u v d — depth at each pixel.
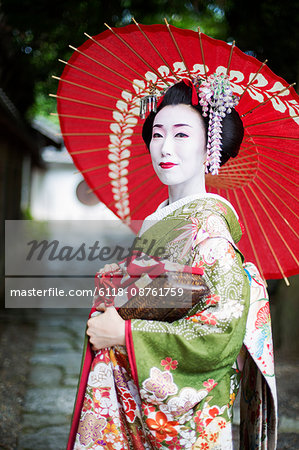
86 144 2.36
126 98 2.21
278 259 2.18
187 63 1.98
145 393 1.63
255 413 1.88
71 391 4.63
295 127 1.98
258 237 2.19
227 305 1.65
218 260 1.70
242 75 1.93
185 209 1.83
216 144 1.86
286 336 6.21
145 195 2.39
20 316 7.83
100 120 2.28
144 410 1.65
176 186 1.94
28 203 19.97
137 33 1.95
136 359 1.61
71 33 10.54
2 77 10.99
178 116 1.86
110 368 1.75
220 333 1.63
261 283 1.94
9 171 13.63
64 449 3.48
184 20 10.19
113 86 2.18
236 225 1.88
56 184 36.03
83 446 1.75
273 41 9.64
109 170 2.38
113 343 1.67
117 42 2.05
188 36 1.87
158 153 1.90
